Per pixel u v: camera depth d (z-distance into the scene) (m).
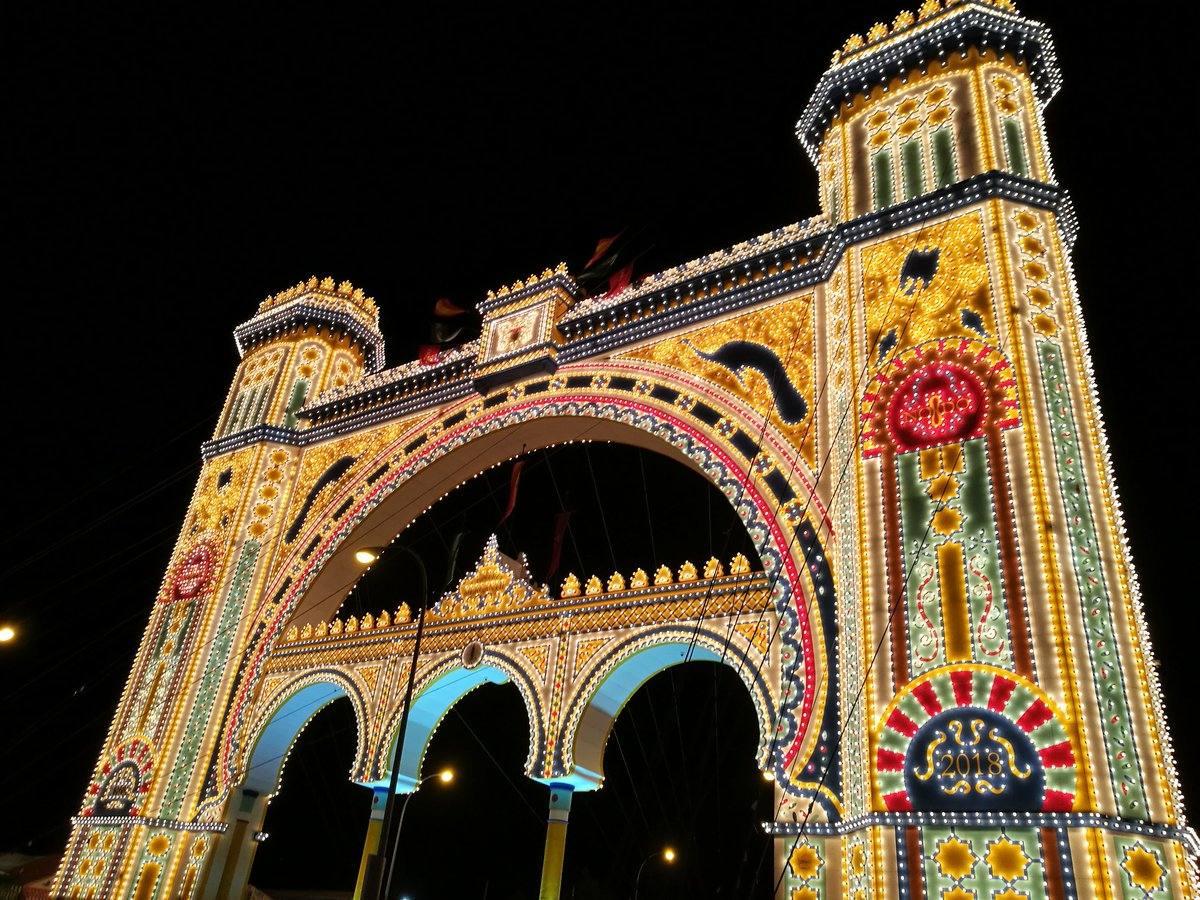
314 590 21.33
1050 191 14.15
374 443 22.08
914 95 16.16
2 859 28.34
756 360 16.22
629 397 17.55
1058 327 13.14
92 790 20.62
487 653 17.44
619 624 16.00
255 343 26.30
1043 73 16.06
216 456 24.34
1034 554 11.26
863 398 13.74
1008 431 12.20
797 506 14.27
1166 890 9.42
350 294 26.61
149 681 21.42
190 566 22.62
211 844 18.64
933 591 11.77
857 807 11.33
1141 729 10.27
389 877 17.09
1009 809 10.09
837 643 12.86
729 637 14.40
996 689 10.76
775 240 17.16
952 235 14.17
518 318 20.50
